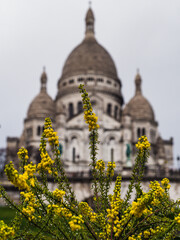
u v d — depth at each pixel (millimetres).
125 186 26156
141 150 9547
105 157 79875
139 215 7988
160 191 9367
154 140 91500
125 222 8789
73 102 92750
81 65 100625
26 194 8398
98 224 9383
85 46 106375
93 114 9391
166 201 9461
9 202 8438
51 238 8805
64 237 8773
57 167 9258
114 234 9102
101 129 80438
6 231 7492
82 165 75938
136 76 103062
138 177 9594
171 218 9477
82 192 42750
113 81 100062
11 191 29703
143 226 8977
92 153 9758
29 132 88188
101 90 95250
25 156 9234
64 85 100125
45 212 8852
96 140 9648
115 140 81562
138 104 95375
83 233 8836
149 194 7926
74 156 80188
